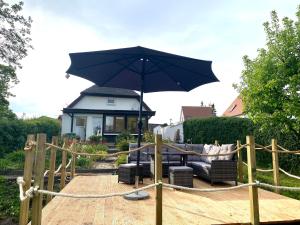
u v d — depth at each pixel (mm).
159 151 4086
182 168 6832
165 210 4809
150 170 8414
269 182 9914
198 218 4348
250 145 4422
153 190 6449
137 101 28125
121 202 5316
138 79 7371
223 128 17453
